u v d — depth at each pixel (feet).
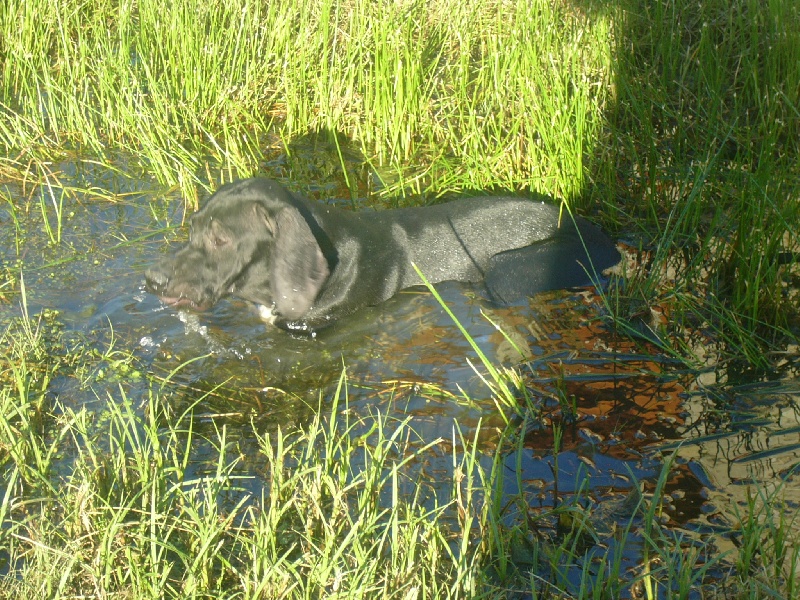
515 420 8.64
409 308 9.70
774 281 9.49
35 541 7.50
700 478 8.18
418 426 8.59
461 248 10.00
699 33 12.78
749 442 8.45
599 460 8.34
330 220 9.70
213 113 11.91
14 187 10.84
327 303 9.55
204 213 9.41
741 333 9.21
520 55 12.03
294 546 7.64
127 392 8.80
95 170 11.15
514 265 9.93
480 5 13.25
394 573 7.41
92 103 12.05
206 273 9.40
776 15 12.28
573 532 7.86
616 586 7.47
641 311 9.59
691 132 11.62
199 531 7.57
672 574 7.43
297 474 7.85
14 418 8.50
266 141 11.77
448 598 7.30
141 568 7.39
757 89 11.44
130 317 9.45
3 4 12.89
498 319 9.57
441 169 11.27
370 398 8.85
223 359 9.18
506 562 7.63
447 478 8.20
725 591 7.52
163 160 11.10
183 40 12.25
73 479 8.00
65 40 12.26
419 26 12.92
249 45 12.69
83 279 9.77
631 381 8.98
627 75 12.09
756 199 10.09
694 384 8.95
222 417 8.66
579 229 10.22
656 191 10.94
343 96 12.09
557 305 9.70
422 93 12.03
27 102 11.91
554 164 10.83
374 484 7.95
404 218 10.05
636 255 10.28
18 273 9.79
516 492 8.13
